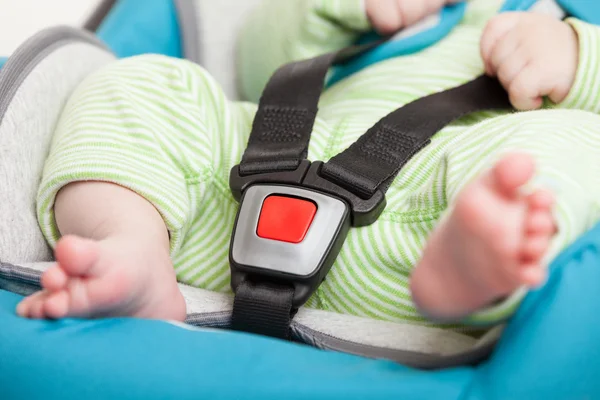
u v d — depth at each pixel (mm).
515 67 733
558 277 459
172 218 620
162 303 556
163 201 616
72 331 495
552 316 450
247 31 1057
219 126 701
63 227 625
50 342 486
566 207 475
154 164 645
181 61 736
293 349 493
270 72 987
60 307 491
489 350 497
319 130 694
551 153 526
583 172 519
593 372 451
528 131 565
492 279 431
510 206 412
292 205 599
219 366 468
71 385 467
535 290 463
